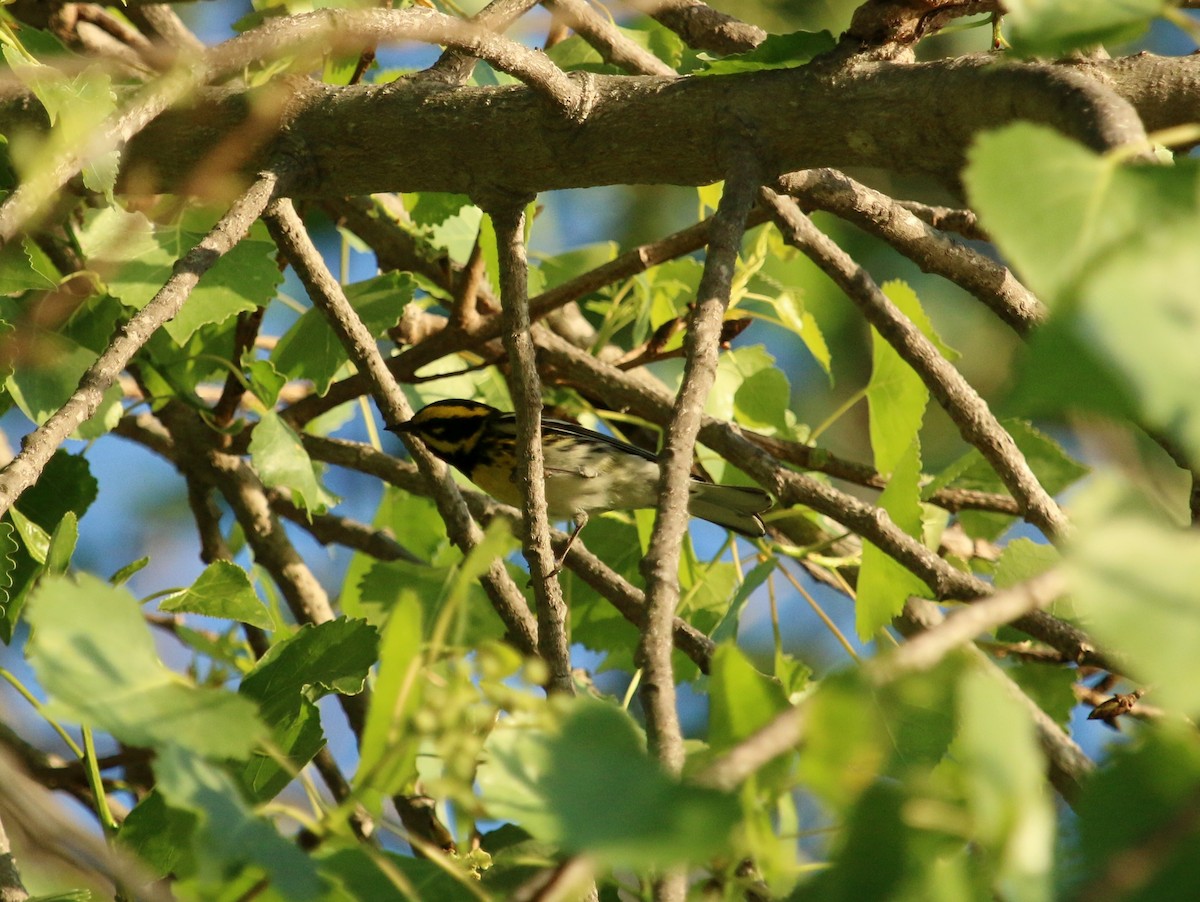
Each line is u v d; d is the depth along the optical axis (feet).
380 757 13.57
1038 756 11.50
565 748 12.62
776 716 13.51
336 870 14.90
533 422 24.34
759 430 39.37
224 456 37.09
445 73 27.91
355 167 27.55
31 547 26.55
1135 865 10.50
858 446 54.39
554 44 38.91
